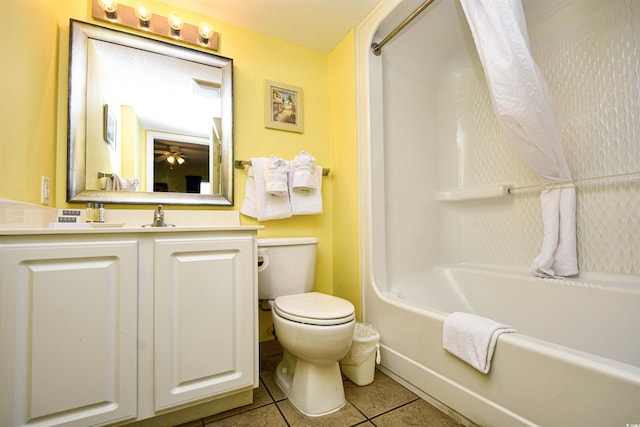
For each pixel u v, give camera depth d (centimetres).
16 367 76
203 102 162
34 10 109
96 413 85
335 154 197
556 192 146
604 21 138
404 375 131
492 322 100
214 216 161
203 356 100
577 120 146
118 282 89
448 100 205
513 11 111
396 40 170
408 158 184
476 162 196
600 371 70
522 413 85
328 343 105
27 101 104
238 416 109
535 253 163
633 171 128
